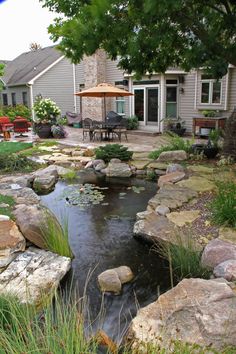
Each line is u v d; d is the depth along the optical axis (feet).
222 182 17.92
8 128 51.37
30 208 15.65
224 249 11.75
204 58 22.17
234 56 21.63
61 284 11.57
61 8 22.07
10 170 27.37
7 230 13.28
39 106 47.93
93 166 29.76
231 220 14.30
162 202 17.65
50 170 26.45
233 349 7.06
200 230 14.05
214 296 8.68
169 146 32.78
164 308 8.43
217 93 44.86
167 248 12.67
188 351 6.57
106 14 18.97
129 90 53.62
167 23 21.17
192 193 18.97
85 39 19.83
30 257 12.55
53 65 68.18
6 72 82.17
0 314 8.10
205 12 24.14
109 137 44.27
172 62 27.94
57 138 46.44
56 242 13.32
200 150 29.89
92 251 14.11
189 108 48.49
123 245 14.62
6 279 11.02
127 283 11.65
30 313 8.48
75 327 6.98
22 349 6.16
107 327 9.36
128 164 28.94
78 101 66.03
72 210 19.21
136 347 7.29
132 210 19.04
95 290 11.21
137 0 17.76
